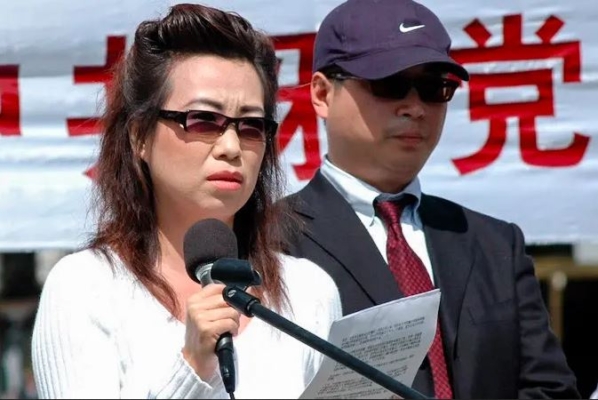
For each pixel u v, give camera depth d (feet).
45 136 42.96
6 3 42.86
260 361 27.99
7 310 87.66
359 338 27.55
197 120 28.14
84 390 26.27
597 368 75.82
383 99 36.81
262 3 42.86
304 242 35.96
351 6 38.09
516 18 42.86
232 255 26.40
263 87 29.27
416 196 37.37
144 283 28.12
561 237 42.60
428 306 28.40
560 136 42.68
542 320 36.73
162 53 29.04
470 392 34.83
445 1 42.96
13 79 43.01
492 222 38.09
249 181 28.63
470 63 42.96
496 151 42.78
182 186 28.35
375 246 36.09
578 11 42.63
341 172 37.52
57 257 90.07
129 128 29.37
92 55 42.96
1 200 42.60
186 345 25.22
